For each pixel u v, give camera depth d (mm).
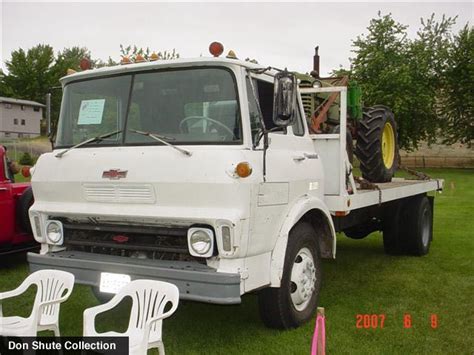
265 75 4672
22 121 52531
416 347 4574
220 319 5242
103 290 4340
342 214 5633
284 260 4586
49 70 59562
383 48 31000
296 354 4352
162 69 4539
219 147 4203
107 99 4738
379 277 6969
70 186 4625
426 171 31000
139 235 4488
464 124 31672
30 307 5668
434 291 6301
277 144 4727
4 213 7039
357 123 6965
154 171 4215
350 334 4871
